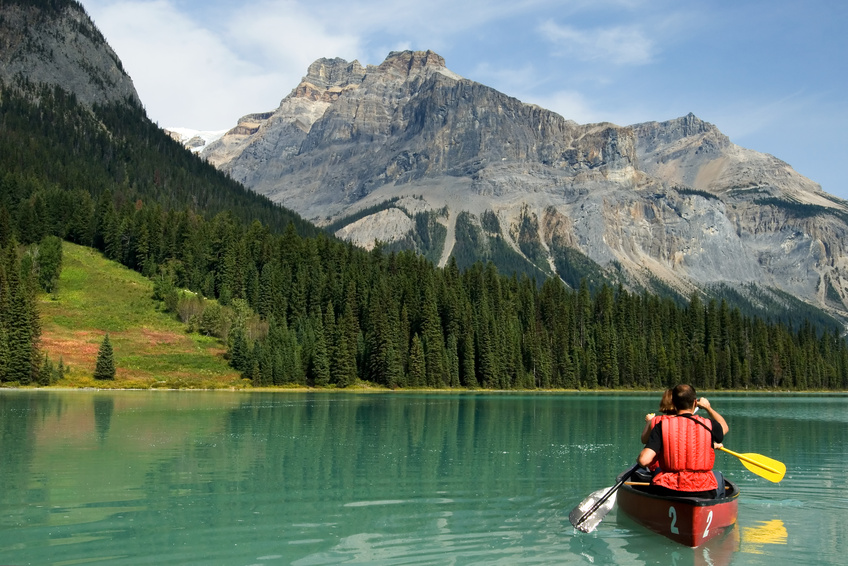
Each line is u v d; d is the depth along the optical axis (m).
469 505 26.02
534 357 166.00
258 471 33.31
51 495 27.34
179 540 20.89
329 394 115.56
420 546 20.30
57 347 116.94
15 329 103.31
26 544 20.48
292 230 186.50
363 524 22.94
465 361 154.25
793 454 43.41
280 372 125.50
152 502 26.20
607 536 21.27
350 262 185.88
